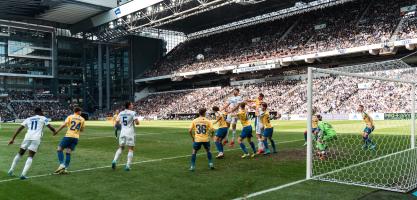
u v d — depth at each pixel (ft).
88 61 262.67
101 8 209.15
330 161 37.19
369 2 171.32
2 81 232.94
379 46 136.87
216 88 207.31
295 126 99.19
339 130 77.71
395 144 50.47
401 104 119.85
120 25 211.20
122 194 25.30
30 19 232.12
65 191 26.32
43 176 31.71
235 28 228.02
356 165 34.09
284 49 177.58
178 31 247.91
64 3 197.88
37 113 32.07
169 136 74.74
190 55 231.71
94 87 260.42
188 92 221.66
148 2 181.88
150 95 248.52
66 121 33.47
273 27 204.64
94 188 27.12
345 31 162.20
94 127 117.60
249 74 199.52
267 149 43.21
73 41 258.57
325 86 149.79
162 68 237.45
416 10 146.92
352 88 139.85
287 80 180.65
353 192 24.64
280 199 23.12
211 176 30.78
